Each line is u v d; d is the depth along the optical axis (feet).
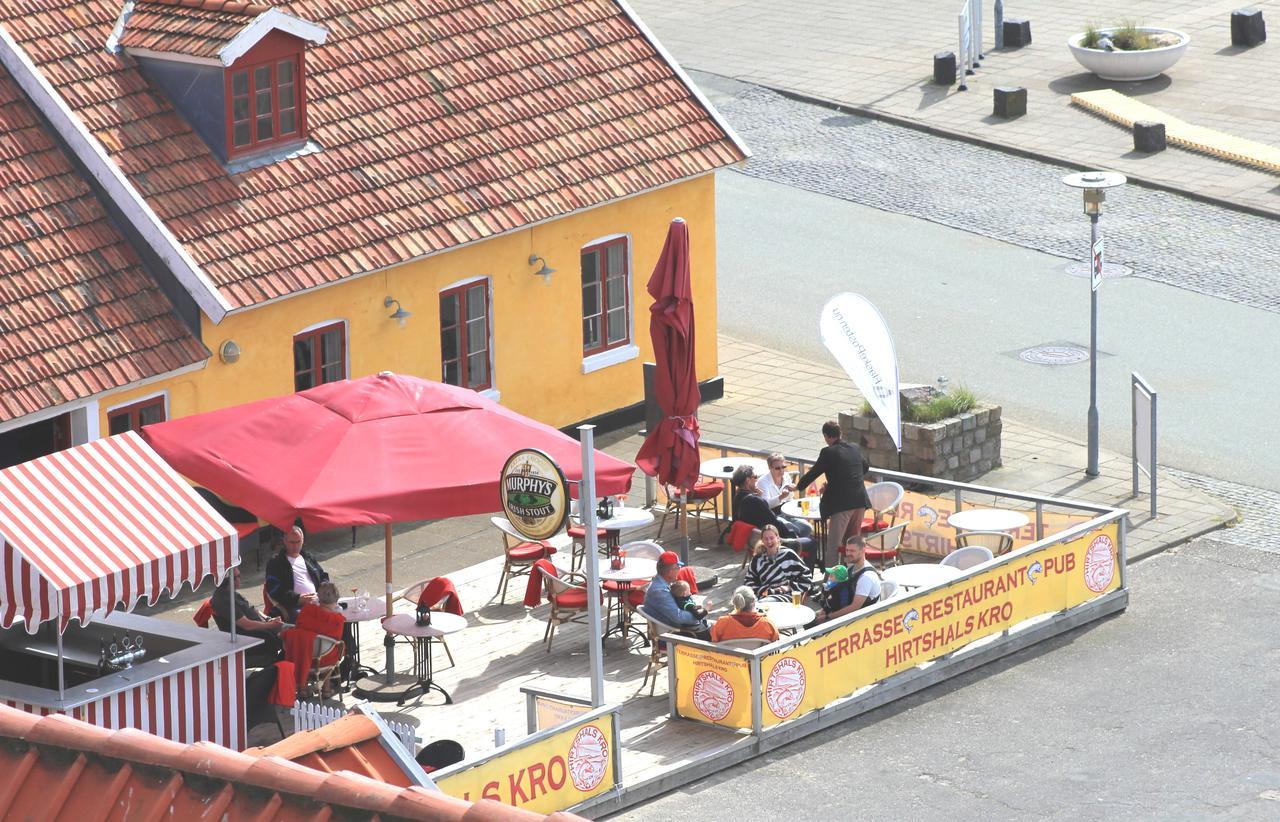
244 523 171.73
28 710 126.72
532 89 203.00
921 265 255.29
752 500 168.35
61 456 133.28
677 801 132.46
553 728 125.39
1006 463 195.31
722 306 244.63
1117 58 313.32
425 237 185.78
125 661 131.64
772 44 351.87
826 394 216.74
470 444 141.49
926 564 160.66
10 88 171.63
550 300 201.05
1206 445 199.21
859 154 298.15
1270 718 142.41
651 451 165.37
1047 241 260.62
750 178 291.38
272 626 143.43
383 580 173.99
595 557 135.13
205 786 69.31
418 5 201.98
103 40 178.60
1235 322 231.71
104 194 170.19
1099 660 153.17
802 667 140.56
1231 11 353.72
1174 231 261.03
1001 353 225.76
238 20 175.63
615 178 201.98
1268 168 277.44
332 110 188.24
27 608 123.65
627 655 155.22
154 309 167.94
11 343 158.61
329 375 183.73
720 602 163.63
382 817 65.98
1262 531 178.60
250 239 174.40
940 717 144.25
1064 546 157.69
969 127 303.48
